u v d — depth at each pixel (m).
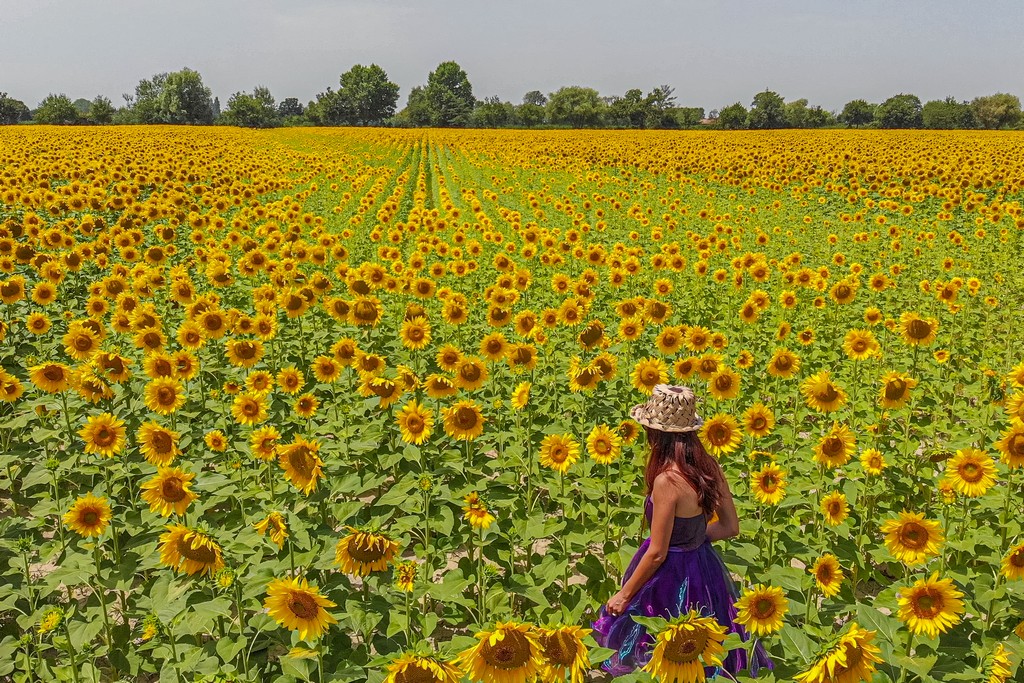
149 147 42.62
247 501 5.45
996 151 41.53
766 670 3.67
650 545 3.77
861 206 24.84
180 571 3.56
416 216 16.94
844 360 9.24
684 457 3.79
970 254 15.58
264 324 8.07
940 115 129.12
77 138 46.00
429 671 2.80
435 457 5.76
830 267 14.38
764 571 4.40
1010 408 4.59
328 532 4.37
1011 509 5.12
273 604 3.05
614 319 10.81
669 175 34.62
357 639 4.52
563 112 141.50
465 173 39.72
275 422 6.68
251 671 3.76
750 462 5.51
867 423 7.02
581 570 4.62
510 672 2.85
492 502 5.24
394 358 8.80
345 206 22.75
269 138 68.56
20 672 3.97
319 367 6.68
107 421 4.95
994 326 10.73
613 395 7.56
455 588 4.05
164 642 4.05
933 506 5.65
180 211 16.89
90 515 4.09
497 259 11.70
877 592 5.14
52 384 5.70
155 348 7.25
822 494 5.06
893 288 12.52
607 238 18.14
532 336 8.55
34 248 11.86
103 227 15.73
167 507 3.95
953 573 4.26
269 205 18.75
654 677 3.36
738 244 14.93
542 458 4.90
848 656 2.81
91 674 4.05
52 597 4.84
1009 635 3.90
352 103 165.88
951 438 6.73
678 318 10.95
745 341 10.06
